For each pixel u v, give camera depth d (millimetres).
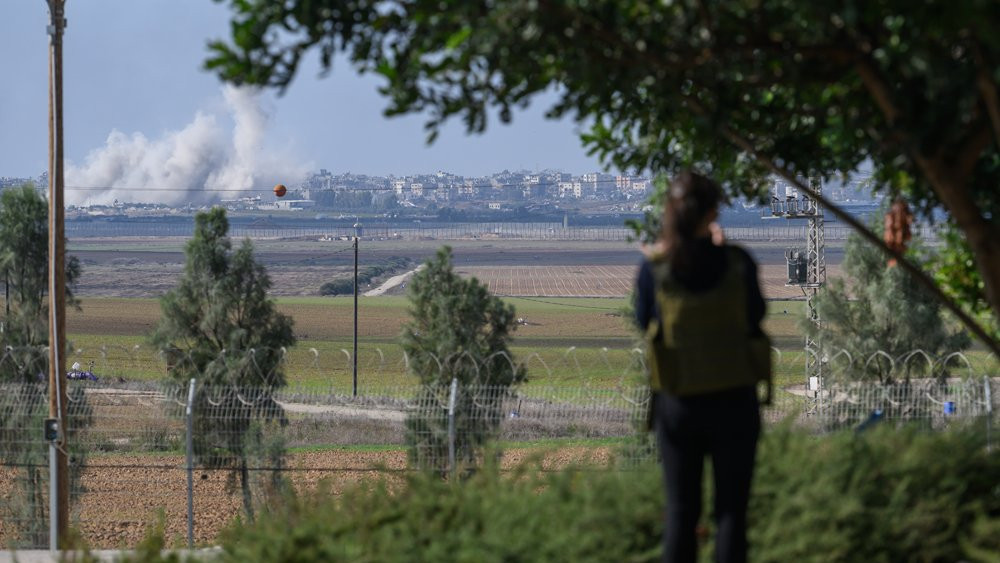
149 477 102188
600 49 17312
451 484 25031
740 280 17328
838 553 20906
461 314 102562
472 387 63531
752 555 21719
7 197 99750
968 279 29828
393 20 17172
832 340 109938
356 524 22922
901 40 15570
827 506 21625
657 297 17422
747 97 22844
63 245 74562
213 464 78188
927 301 107812
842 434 24500
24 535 71875
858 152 24969
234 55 17031
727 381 17188
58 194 74875
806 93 20750
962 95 15789
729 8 16266
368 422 106125
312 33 17125
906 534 21578
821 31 15891
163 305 107625
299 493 72812
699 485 18266
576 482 24594
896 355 106875
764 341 17750
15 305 99562
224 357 103688
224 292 107000
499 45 16234
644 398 61250
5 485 86250
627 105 23094
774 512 22297
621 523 21578
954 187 18297
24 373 93000
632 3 16531
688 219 17266
